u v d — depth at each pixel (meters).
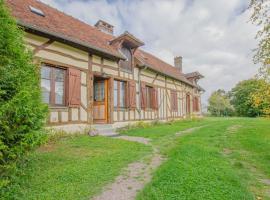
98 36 11.06
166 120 15.38
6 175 2.98
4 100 3.03
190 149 5.55
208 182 3.38
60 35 7.35
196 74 22.09
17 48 3.33
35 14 7.80
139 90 12.45
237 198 2.90
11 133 2.94
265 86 5.97
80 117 8.42
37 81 3.96
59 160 4.62
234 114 34.00
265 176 3.98
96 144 6.47
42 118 3.62
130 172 4.05
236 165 4.53
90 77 9.02
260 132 8.94
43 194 3.00
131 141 7.16
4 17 3.33
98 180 3.57
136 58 12.27
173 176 3.60
